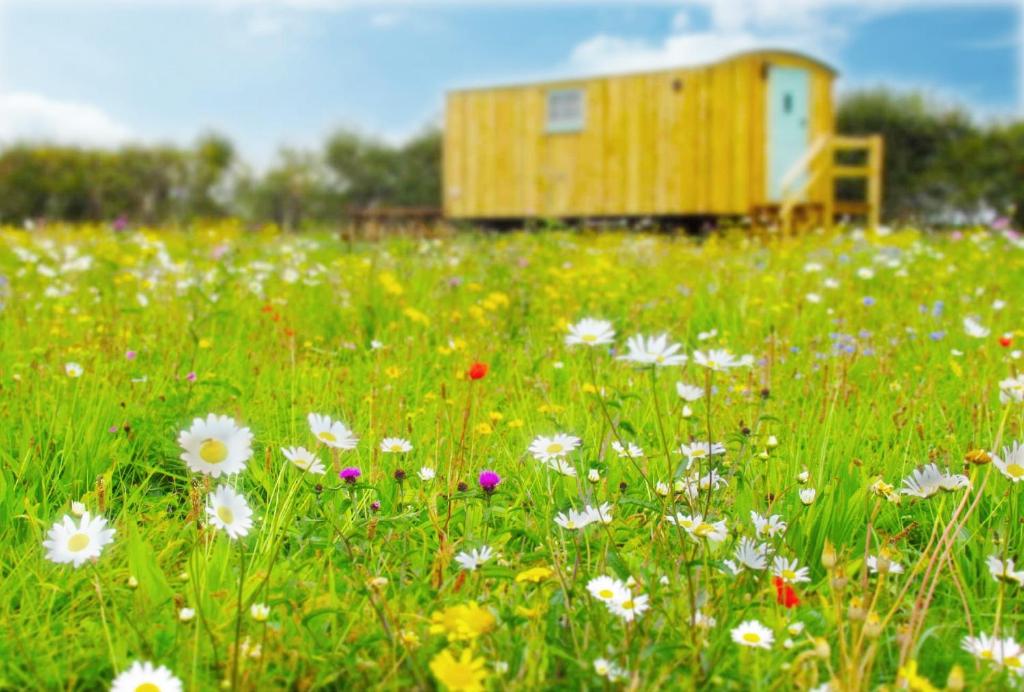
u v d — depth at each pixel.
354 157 41.50
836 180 30.45
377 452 2.88
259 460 3.10
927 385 3.84
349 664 1.87
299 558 2.40
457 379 3.96
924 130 30.62
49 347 4.13
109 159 34.28
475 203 20.83
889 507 2.73
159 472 3.13
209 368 4.02
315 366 4.34
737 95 18.05
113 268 6.64
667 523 2.41
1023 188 29.08
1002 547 2.36
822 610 2.12
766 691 1.79
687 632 1.96
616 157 18.91
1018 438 3.12
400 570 2.31
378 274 6.27
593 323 2.29
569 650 1.92
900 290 6.39
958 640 2.10
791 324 5.21
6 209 33.38
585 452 2.88
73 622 2.12
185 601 2.11
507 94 20.27
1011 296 6.14
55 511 2.76
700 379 3.90
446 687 1.75
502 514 2.60
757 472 2.86
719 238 11.51
